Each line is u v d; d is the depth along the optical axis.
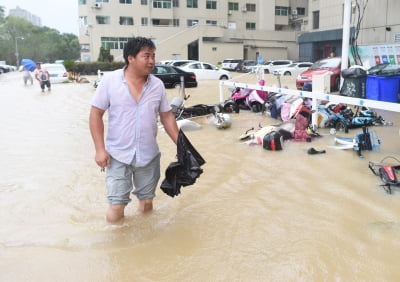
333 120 8.73
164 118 4.10
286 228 4.05
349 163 6.21
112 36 50.91
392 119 9.73
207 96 17.34
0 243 3.89
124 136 3.80
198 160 4.05
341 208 4.52
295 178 5.61
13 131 9.63
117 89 3.74
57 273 3.33
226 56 51.75
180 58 50.19
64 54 119.56
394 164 6.04
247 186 5.36
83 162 6.78
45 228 4.21
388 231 3.93
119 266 3.42
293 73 34.16
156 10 52.56
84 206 4.84
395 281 3.11
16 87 23.84
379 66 11.53
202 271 3.31
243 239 3.85
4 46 107.25
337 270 3.27
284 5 59.59
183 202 4.82
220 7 55.84
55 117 11.78
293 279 3.17
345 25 13.26
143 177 4.14
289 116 9.23
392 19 16.66
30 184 5.68
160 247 3.72
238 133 8.83
